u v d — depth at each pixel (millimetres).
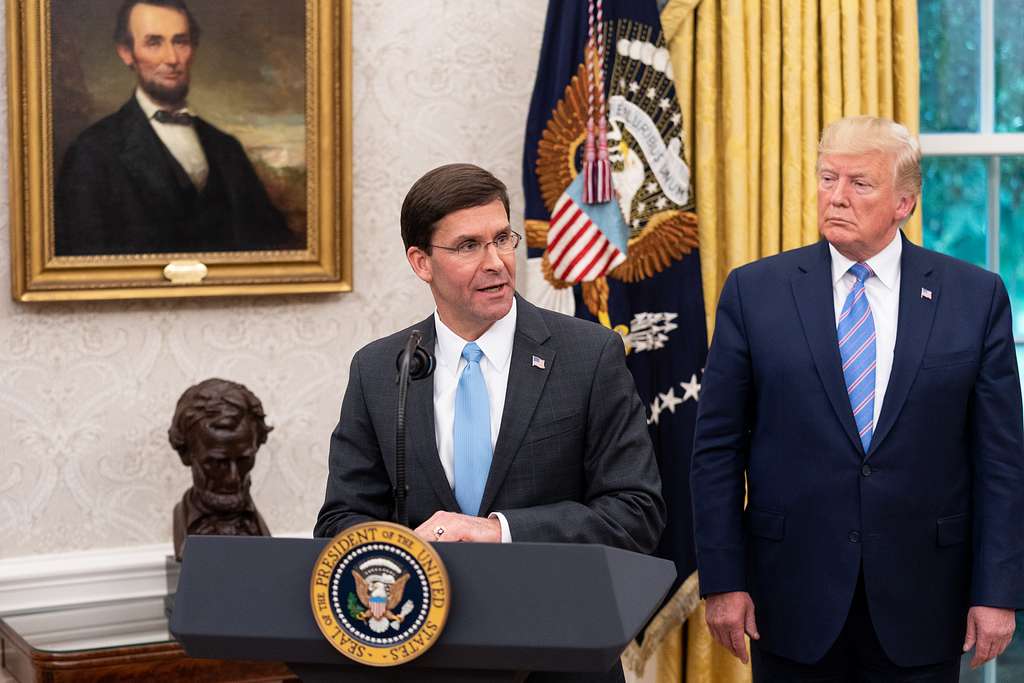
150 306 3387
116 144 3283
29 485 3312
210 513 3107
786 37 3582
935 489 2551
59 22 3209
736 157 3582
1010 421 2562
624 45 3461
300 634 1470
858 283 2607
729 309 2709
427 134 3609
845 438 2547
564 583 1406
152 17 3279
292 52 3410
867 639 2584
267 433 3186
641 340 3502
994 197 4016
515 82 3668
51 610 3223
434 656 1439
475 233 1917
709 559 2643
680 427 3500
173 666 2930
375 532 1421
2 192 3238
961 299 2594
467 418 2055
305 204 3459
